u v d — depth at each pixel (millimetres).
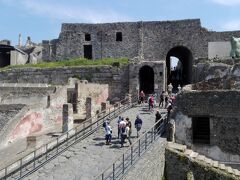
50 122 32750
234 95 24156
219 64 38062
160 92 41250
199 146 24734
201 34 49281
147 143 21625
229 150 24031
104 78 43969
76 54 51844
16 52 56000
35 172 19234
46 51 54125
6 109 31141
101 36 51594
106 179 16828
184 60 57688
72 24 52188
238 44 43656
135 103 37188
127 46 50875
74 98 36062
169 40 50031
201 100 24875
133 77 42094
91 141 23734
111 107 33688
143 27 50781
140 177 17625
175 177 20500
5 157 23484
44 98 36031
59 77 45469
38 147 22031
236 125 23938
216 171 19812
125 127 22141
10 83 43875
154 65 41719
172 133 23484
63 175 18469
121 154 19312
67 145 22891
